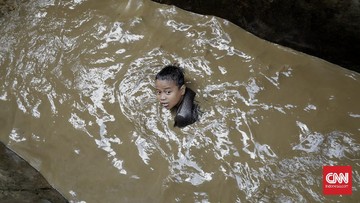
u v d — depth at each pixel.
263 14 3.64
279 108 3.33
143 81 3.49
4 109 3.56
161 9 3.79
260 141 3.20
